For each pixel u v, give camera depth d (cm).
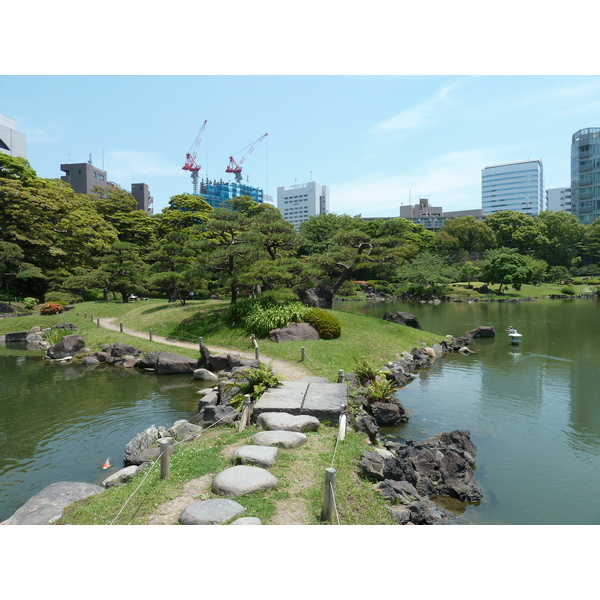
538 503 1082
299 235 3612
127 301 4981
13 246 4575
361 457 1069
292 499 817
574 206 13512
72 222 5344
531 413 1756
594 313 5466
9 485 1168
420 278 8144
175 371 2447
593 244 10225
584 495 1123
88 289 5528
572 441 1477
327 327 2700
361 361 2159
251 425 1298
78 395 2038
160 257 4203
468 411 1780
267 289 3262
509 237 10719
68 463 1304
